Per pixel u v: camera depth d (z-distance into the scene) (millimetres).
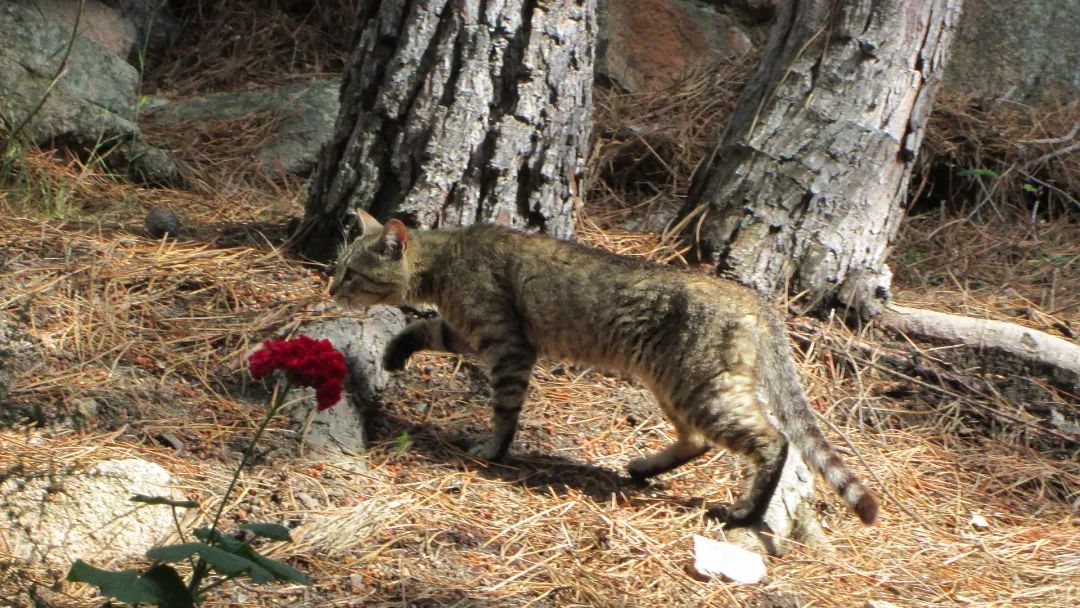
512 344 6855
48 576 4715
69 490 5230
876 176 8375
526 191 7902
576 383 7703
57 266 7270
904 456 7457
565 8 7684
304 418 6430
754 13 12961
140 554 5141
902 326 8445
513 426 6754
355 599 4996
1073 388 8148
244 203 9727
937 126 11383
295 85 11797
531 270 6863
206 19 13508
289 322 7102
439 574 5316
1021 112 11969
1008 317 9062
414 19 7598
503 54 7648
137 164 9875
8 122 9398
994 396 8039
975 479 7355
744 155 8477
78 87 10008
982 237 10750
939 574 6082
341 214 7941
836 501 6766
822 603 5625
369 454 6457
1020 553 6469
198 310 7180
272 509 5660
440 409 7180
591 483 6633
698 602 5465
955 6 8469
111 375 6426
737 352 6324
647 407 7551
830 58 8445
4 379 5977
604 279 6707
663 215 9695
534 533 5863
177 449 5988
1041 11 12688
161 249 7828
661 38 12469
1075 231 11078
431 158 7676
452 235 7203
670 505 6484
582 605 5277
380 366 7082
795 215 8344
